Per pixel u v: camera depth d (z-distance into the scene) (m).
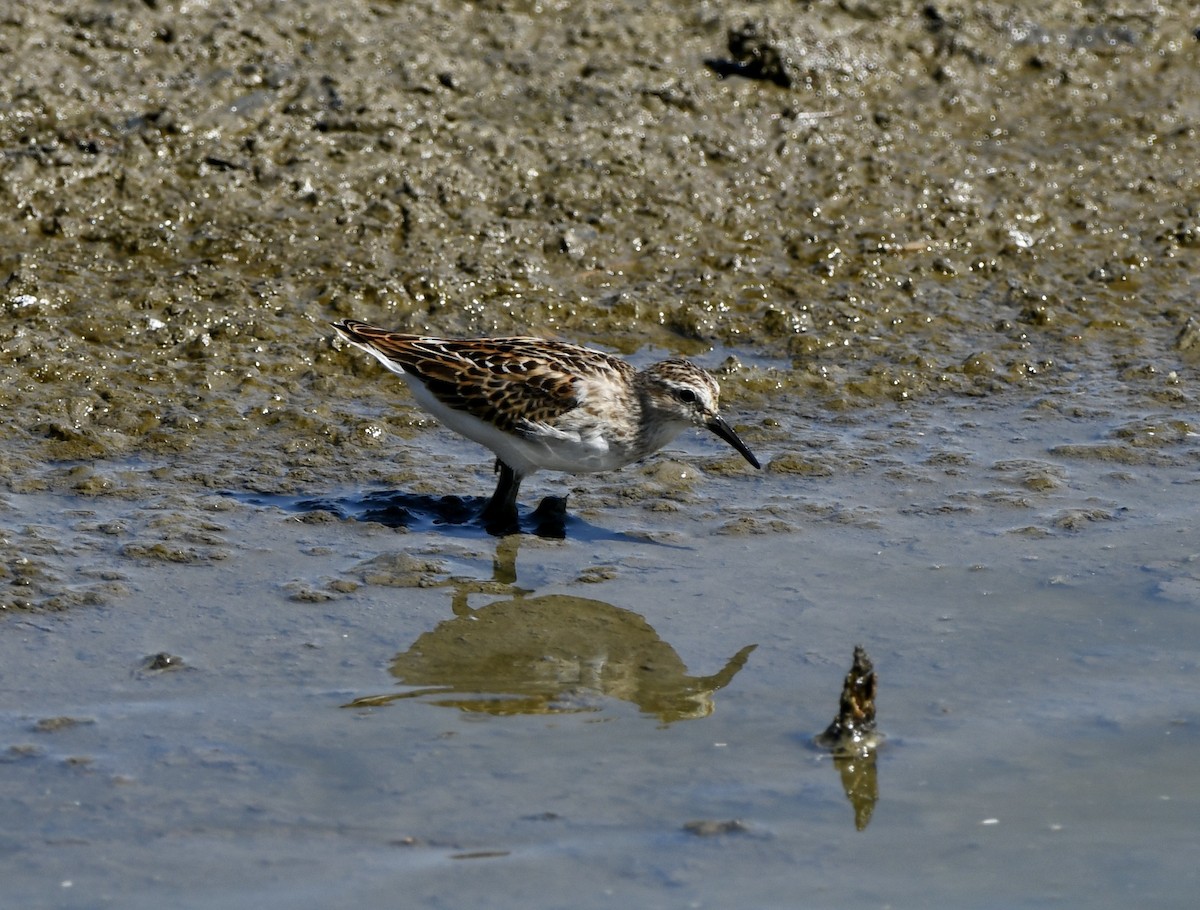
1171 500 13.55
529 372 12.70
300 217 17.23
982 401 15.45
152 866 8.70
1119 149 19.67
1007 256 17.92
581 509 13.41
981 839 9.16
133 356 15.26
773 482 13.91
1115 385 15.74
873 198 18.52
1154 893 8.72
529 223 17.52
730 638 11.33
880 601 11.86
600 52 20.05
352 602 11.69
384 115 18.41
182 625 11.23
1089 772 9.79
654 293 16.81
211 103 18.31
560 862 8.84
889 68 20.52
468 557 12.48
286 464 13.88
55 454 13.73
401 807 9.30
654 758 9.88
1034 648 11.23
